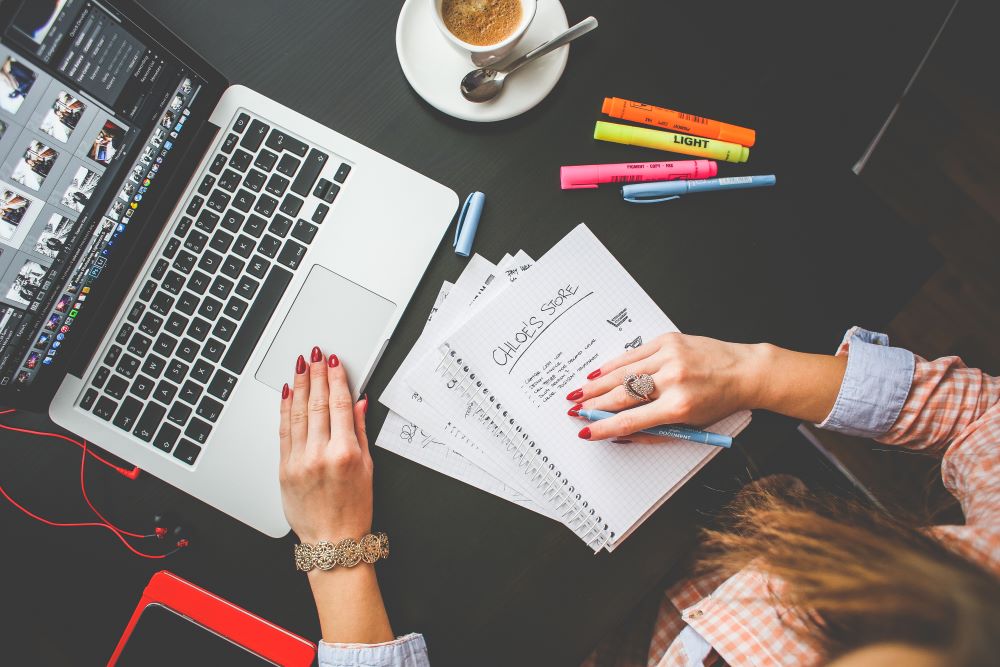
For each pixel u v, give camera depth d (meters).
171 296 0.64
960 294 1.16
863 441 1.11
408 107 0.69
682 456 0.66
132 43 0.55
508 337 0.66
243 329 0.65
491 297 0.66
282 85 0.69
